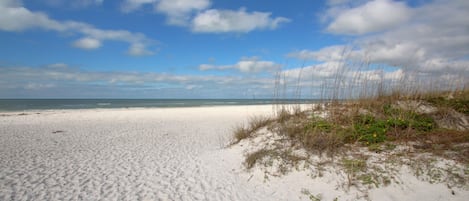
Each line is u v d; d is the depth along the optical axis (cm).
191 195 417
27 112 2092
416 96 630
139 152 709
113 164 589
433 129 520
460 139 453
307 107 723
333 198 377
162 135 1001
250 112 2005
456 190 348
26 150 727
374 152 458
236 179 479
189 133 1045
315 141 497
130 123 1384
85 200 399
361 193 375
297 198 391
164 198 407
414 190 362
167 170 543
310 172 441
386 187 375
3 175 504
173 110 2292
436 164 394
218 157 614
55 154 684
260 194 414
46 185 457
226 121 1450
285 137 575
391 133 510
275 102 719
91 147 777
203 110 2252
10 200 394
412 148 451
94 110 2391
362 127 536
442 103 605
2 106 3331
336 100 670
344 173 417
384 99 645
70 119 1551
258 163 507
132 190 438
